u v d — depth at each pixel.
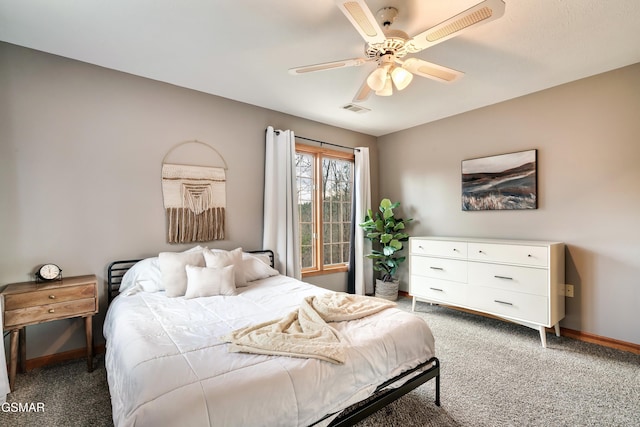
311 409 1.28
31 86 2.41
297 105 3.63
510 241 3.16
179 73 2.82
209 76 2.88
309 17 2.00
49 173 2.47
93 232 2.65
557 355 2.63
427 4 1.87
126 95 2.81
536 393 2.06
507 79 2.95
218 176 3.33
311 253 4.29
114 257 2.74
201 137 3.23
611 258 2.81
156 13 1.96
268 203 3.61
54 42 2.31
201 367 1.28
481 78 2.92
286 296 2.45
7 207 2.32
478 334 3.11
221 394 1.13
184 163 3.13
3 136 2.31
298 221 3.91
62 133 2.53
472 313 3.79
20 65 2.37
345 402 1.41
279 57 2.52
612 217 2.80
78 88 2.59
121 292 2.63
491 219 3.65
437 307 4.05
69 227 2.55
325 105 3.63
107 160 2.72
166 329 1.70
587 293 2.94
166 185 3.00
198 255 2.72
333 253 4.53
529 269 2.87
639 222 2.66
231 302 2.28
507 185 3.48
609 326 2.82
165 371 1.23
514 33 2.19
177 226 3.05
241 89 3.18
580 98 2.96
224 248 3.38
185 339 1.56
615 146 2.78
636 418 1.81
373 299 2.25
